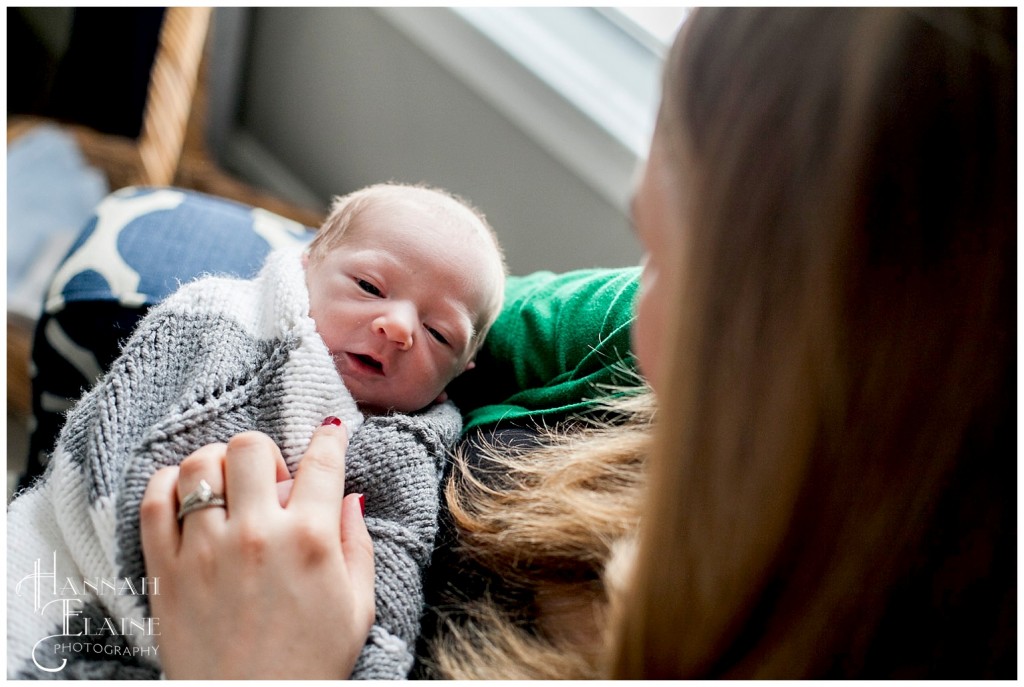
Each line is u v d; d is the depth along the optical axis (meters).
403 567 0.63
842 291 0.38
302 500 0.58
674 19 1.46
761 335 0.40
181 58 1.52
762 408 0.41
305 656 0.53
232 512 0.56
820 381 0.39
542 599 0.61
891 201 0.37
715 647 0.46
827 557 0.42
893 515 0.40
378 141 1.80
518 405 0.78
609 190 1.38
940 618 0.42
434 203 0.86
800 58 0.39
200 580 0.55
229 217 0.97
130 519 0.61
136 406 0.68
